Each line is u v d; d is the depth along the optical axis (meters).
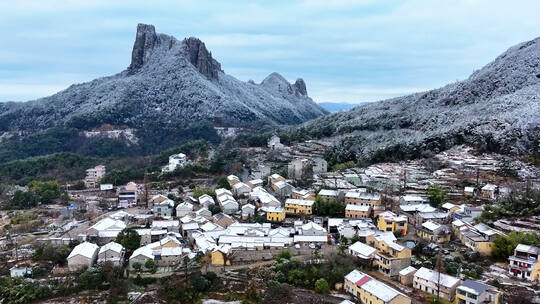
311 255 126.06
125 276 121.06
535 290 101.94
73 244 139.62
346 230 140.50
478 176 196.88
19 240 150.38
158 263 127.38
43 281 118.50
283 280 115.50
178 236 146.00
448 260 116.88
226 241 135.25
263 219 161.25
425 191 185.62
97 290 117.69
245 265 125.00
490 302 96.19
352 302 102.62
